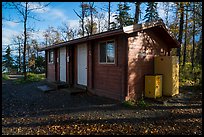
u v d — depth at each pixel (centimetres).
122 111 703
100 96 984
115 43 891
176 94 971
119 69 873
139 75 905
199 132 498
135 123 571
